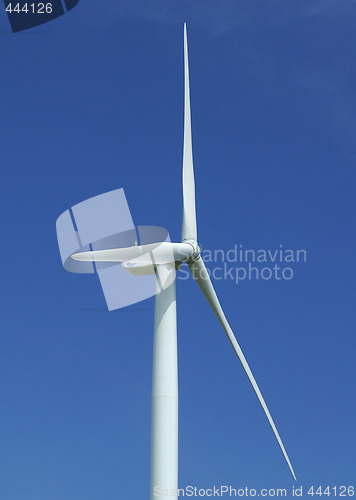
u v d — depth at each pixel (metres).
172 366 21.20
